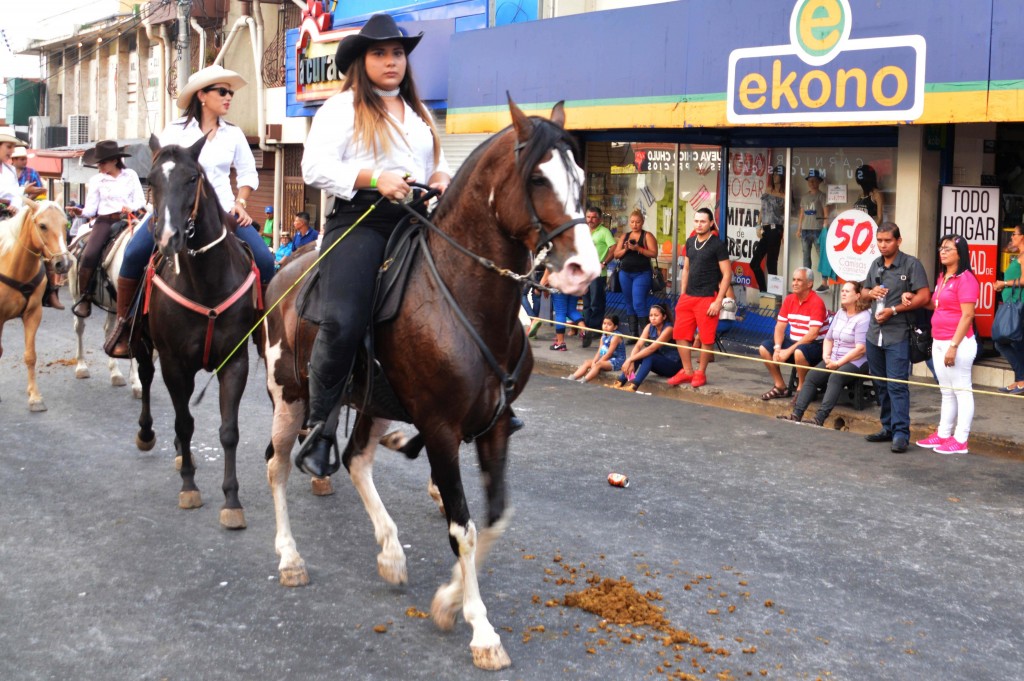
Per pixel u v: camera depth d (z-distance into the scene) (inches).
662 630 208.2
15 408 404.2
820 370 387.9
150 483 306.3
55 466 323.9
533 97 538.3
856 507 291.0
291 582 229.6
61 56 1571.1
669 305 575.2
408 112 211.8
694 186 563.5
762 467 331.0
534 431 377.4
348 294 198.8
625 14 485.1
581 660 195.2
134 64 1314.0
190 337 270.8
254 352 564.4
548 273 182.7
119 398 423.8
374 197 205.2
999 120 353.4
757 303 537.6
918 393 438.9
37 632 206.7
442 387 189.2
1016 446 355.9
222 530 266.1
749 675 190.4
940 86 368.2
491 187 184.2
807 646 203.2
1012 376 430.0
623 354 493.0
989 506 292.7
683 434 374.0
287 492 299.0
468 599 194.7
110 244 406.3
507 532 266.4
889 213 472.7
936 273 442.6
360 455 233.1
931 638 207.9
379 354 199.5
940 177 440.8
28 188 402.3
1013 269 408.5
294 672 190.5
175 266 259.4
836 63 399.2
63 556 247.8
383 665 193.2
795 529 272.2
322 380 200.5
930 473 324.8
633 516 281.1
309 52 766.5
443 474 192.1
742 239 542.3
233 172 955.3
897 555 254.1
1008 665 196.7
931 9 367.6
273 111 954.1
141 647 200.4
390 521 231.5
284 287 231.5
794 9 411.2
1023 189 445.4
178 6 874.1
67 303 776.3
